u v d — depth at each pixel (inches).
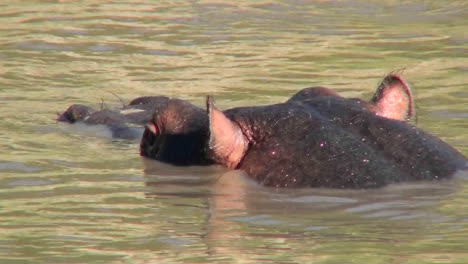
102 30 2556.6
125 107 1722.4
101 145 1525.6
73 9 2822.3
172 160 1382.9
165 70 2159.2
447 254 1037.8
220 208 1207.6
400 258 1028.5
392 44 2420.0
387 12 2810.0
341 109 1323.8
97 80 2062.0
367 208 1184.8
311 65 2209.6
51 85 2014.0
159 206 1221.7
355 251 1050.7
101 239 1106.7
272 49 2374.5
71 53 2315.5
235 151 1307.8
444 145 1305.4
